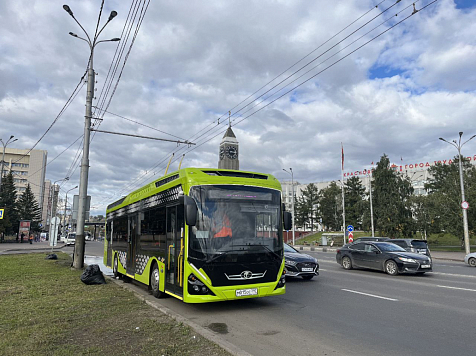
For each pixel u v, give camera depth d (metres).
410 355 5.19
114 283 12.30
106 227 18.66
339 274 15.72
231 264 7.76
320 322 7.20
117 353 5.01
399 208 50.16
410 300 9.59
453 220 39.41
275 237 8.50
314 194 95.12
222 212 8.02
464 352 5.32
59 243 64.69
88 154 17.80
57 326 6.42
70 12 15.75
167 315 7.24
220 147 70.62
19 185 112.88
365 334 6.30
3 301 8.84
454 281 13.45
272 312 8.16
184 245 7.93
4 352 5.03
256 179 8.77
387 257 15.69
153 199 10.56
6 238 79.00
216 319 7.50
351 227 36.47
